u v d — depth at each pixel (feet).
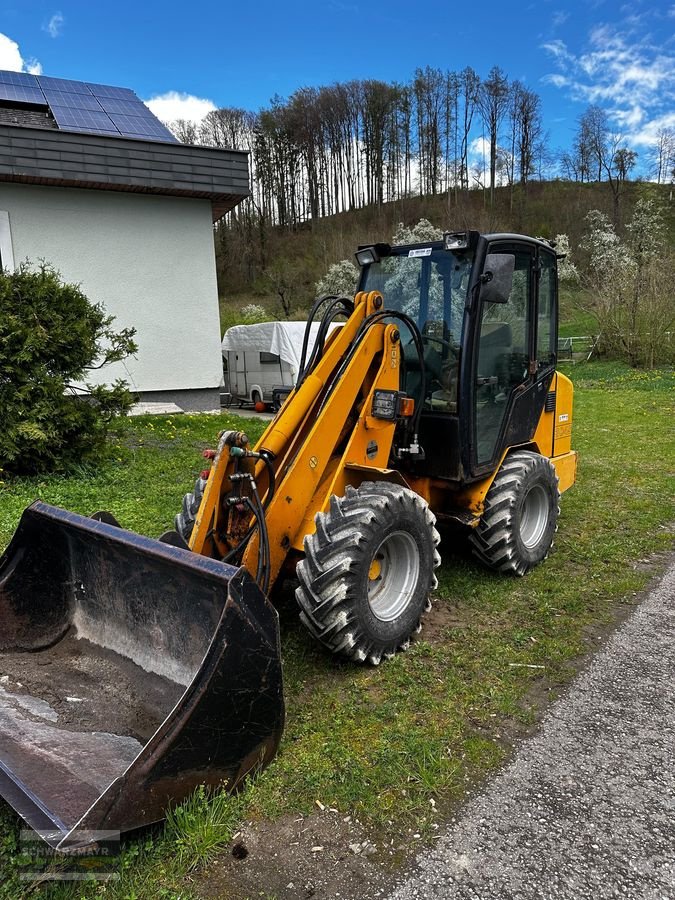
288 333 44.93
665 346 62.64
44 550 10.53
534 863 7.27
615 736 9.53
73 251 34.73
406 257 13.84
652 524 19.11
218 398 40.24
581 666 11.50
